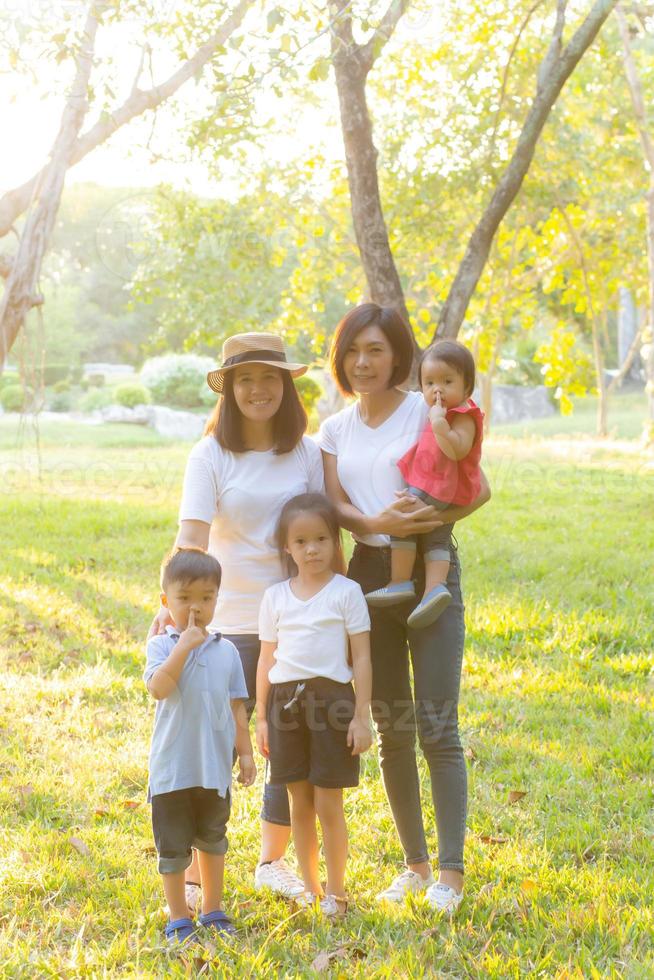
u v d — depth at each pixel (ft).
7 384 86.17
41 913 10.43
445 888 10.50
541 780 14.14
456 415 10.44
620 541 31.50
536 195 53.16
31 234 21.98
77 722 16.14
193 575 9.73
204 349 99.96
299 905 10.52
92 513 36.47
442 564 10.57
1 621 22.34
